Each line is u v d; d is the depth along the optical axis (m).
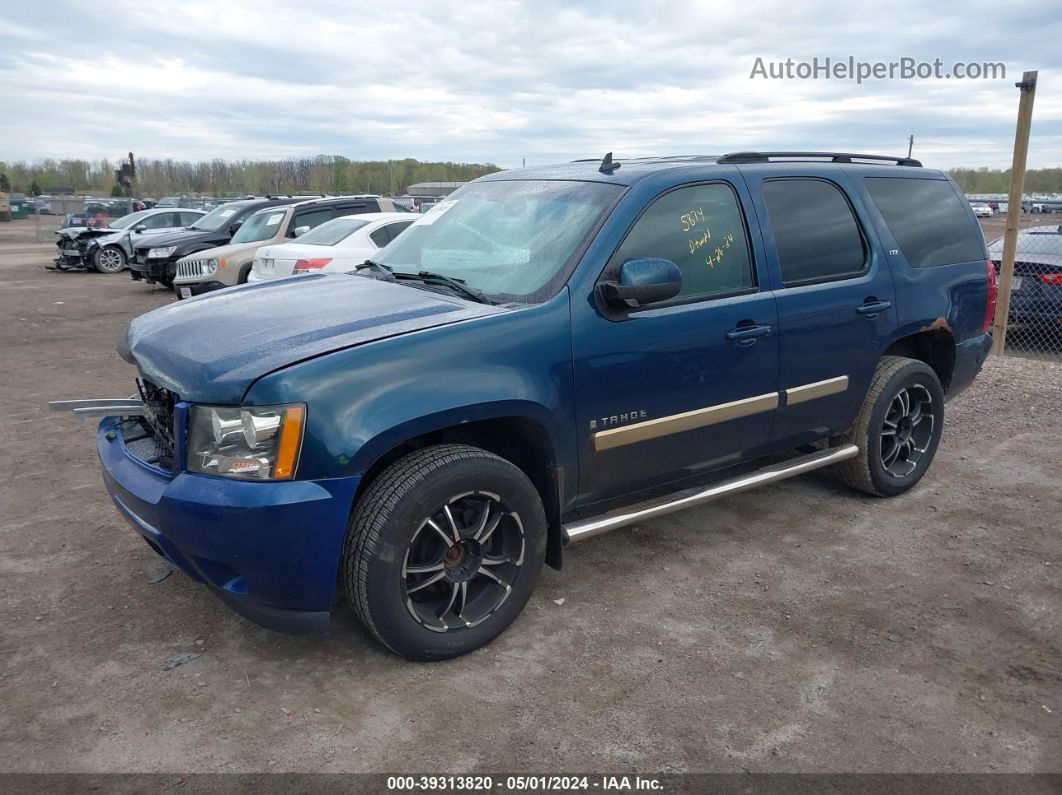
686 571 3.98
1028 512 4.72
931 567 4.04
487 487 3.12
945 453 5.77
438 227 4.24
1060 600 3.72
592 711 2.91
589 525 3.53
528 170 4.37
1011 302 9.23
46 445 5.90
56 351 9.84
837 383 4.33
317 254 8.87
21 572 3.92
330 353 2.91
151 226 21.34
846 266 4.38
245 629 3.43
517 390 3.15
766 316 3.94
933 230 4.93
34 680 3.07
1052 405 6.97
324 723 2.83
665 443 3.71
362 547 2.92
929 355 5.10
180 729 2.80
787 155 4.42
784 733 2.80
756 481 4.12
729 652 3.29
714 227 3.86
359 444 2.82
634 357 3.50
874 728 2.83
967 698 3.00
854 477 4.75
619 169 3.89
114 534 4.35
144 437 3.51
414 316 3.22
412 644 3.06
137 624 3.46
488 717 2.87
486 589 3.32
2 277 19.44
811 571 3.99
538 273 3.48
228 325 3.33
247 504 2.76
